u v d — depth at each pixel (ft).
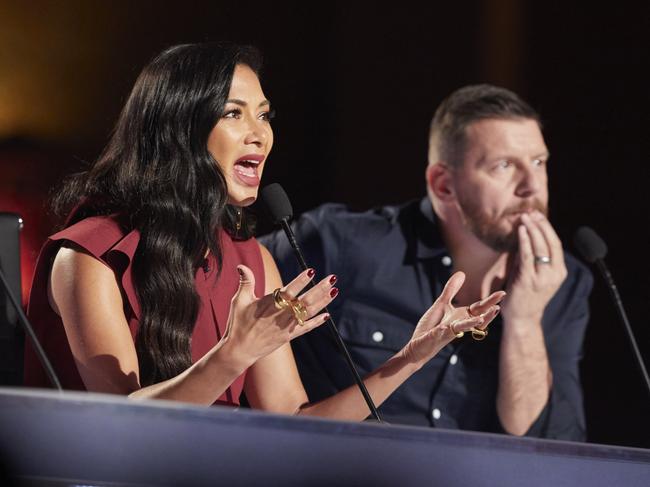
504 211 37.19
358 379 22.77
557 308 38.11
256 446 12.19
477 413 36.47
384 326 36.68
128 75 38.70
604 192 42.14
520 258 36.91
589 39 43.11
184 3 39.47
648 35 43.04
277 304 18.53
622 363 40.55
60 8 38.27
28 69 38.04
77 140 38.22
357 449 12.72
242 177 25.27
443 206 37.65
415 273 37.24
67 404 11.66
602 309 40.83
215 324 25.30
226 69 24.91
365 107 41.24
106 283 23.50
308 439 12.46
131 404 11.76
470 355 36.58
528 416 36.50
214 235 24.99
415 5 42.01
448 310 23.09
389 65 41.65
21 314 19.16
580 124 42.55
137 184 24.70
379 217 37.81
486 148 37.35
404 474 13.03
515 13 42.73
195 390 19.30
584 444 14.53
